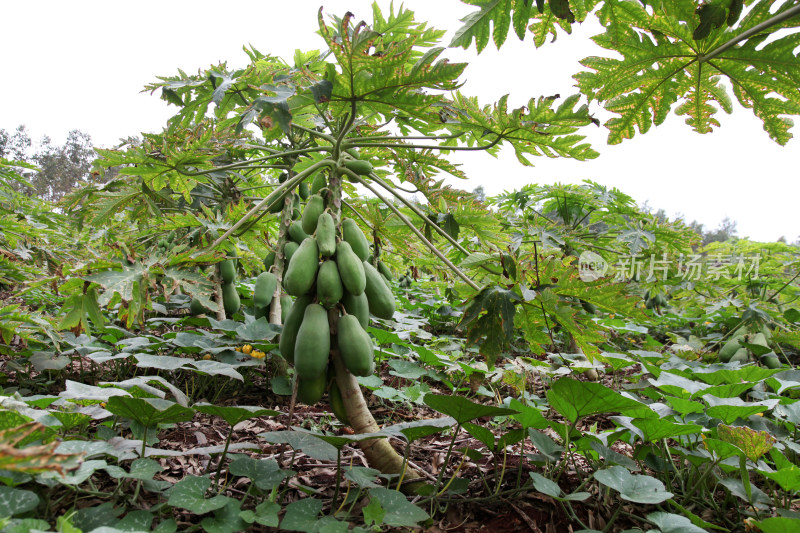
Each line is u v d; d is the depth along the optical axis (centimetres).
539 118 235
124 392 198
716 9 196
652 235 557
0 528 117
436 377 369
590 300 219
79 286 215
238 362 315
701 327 650
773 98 240
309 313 191
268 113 212
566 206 582
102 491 187
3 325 276
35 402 190
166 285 222
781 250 678
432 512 189
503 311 211
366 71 201
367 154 316
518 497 205
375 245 290
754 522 176
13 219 448
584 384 180
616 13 230
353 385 205
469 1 240
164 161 296
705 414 245
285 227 346
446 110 243
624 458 205
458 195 294
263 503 167
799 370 299
